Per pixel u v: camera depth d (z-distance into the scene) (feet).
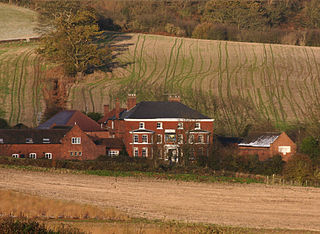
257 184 575.38
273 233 402.52
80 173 596.70
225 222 431.84
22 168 604.08
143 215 444.14
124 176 590.14
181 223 415.03
